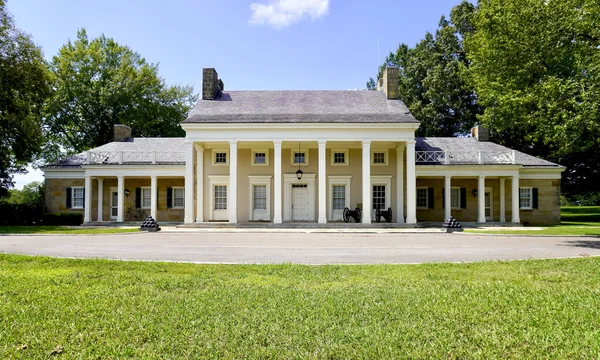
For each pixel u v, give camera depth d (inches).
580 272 344.5
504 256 473.4
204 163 1144.2
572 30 693.9
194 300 252.7
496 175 1117.7
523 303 242.5
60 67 1691.7
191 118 1037.2
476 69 1088.2
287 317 216.4
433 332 192.2
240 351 169.6
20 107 1165.7
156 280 315.0
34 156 1668.3
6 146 1230.3
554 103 652.1
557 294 264.5
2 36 1160.8
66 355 166.4
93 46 1780.3
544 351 169.5
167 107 1918.1
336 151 1146.7
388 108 1101.7
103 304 243.4
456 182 1198.3
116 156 1197.7
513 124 848.3
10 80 1163.9
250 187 1137.4
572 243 622.2
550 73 765.3
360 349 171.8
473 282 305.1
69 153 1866.4
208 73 1159.6
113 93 1691.7
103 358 163.8
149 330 195.9
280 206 1017.5
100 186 1210.0
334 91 1213.7
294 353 167.5
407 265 389.4
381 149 1151.0
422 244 615.5
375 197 1143.0
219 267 376.2
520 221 1170.0
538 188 1176.8
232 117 1043.9
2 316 219.1
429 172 1120.8
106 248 553.6
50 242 637.9
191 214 1014.4
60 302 247.8
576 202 2824.8
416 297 257.6
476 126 1296.8
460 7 1796.3
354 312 225.6
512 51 769.6
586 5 656.4
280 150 1023.0
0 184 1505.9
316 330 195.8
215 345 176.2
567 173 1573.6
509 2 808.9
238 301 249.1
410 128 1016.2
